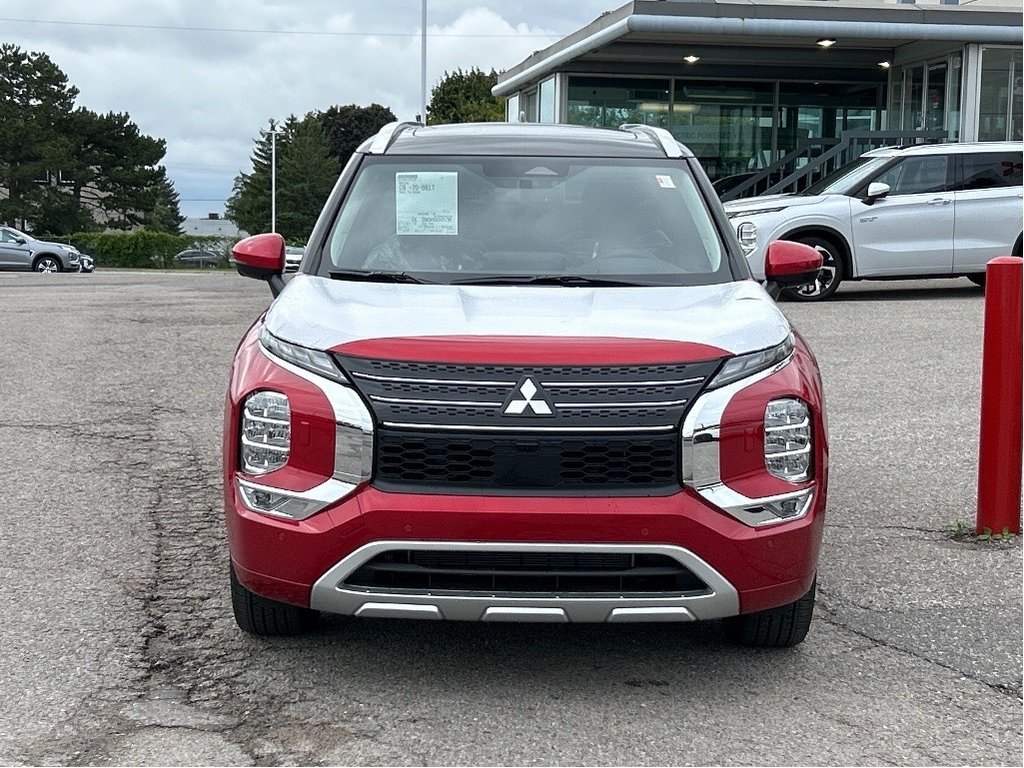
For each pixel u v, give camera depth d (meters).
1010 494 5.34
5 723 3.42
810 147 21.94
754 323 3.87
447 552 3.49
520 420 3.48
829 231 14.46
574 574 3.49
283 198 96.75
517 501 3.45
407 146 5.19
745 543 3.53
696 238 4.75
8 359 10.69
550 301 4.08
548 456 3.49
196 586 4.66
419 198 4.85
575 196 4.91
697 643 4.16
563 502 3.46
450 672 3.86
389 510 3.46
